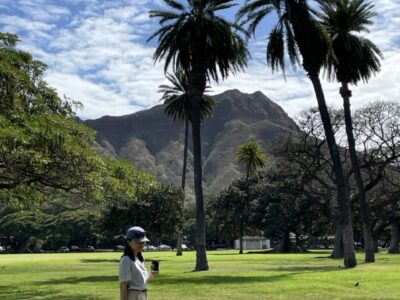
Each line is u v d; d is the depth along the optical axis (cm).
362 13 3778
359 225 7619
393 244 7188
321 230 9169
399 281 2272
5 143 1442
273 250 9375
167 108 7319
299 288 2031
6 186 1820
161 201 6481
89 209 2267
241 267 3788
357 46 3784
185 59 3369
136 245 691
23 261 5581
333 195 5725
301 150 5562
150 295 1864
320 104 3428
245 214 9325
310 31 3253
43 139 1569
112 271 3566
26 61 1775
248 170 10012
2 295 1936
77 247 12512
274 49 3391
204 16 3300
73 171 1716
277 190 5884
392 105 5203
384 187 5866
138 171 2081
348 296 1748
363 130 5216
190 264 4631
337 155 3438
